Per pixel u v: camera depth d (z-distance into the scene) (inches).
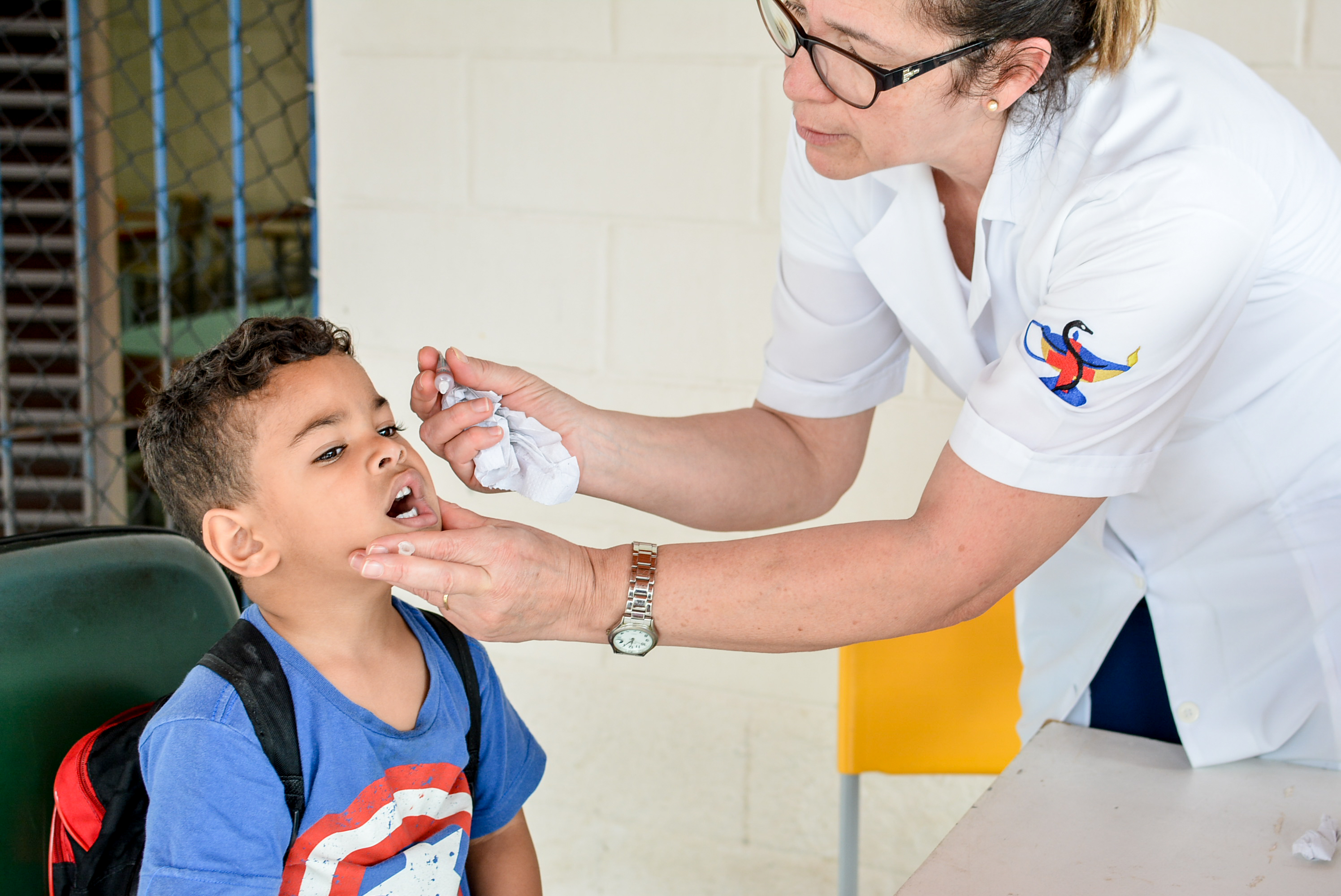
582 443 42.0
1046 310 32.8
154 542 40.5
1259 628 40.9
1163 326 31.5
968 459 33.8
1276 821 36.9
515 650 83.4
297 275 87.1
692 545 35.2
